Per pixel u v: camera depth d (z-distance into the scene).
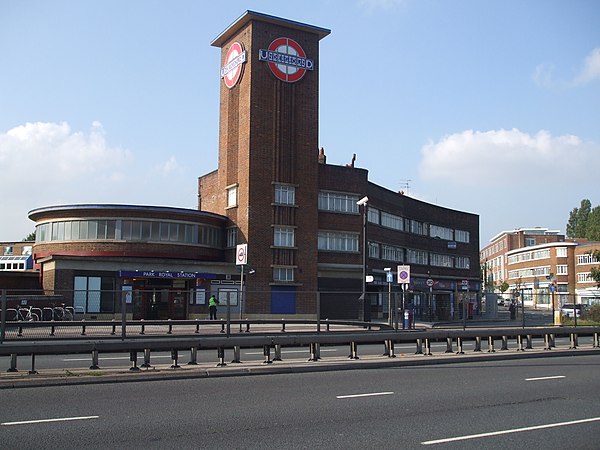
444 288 68.88
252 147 46.22
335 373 15.96
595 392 13.30
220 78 50.97
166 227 43.34
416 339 19.67
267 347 16.78
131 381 14.04
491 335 21.23
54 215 42.75
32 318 26.36
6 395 12.06
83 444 8.41
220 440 8.73
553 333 22.80
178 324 24.31
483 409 11.27
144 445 8.40
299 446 8.45
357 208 51.25
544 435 9.28
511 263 125.81
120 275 39.25
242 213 46.12
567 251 105.25
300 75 48.50
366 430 9.47
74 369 15.23
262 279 45.47
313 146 48.72
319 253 48.94
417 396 12.52
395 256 59.19
